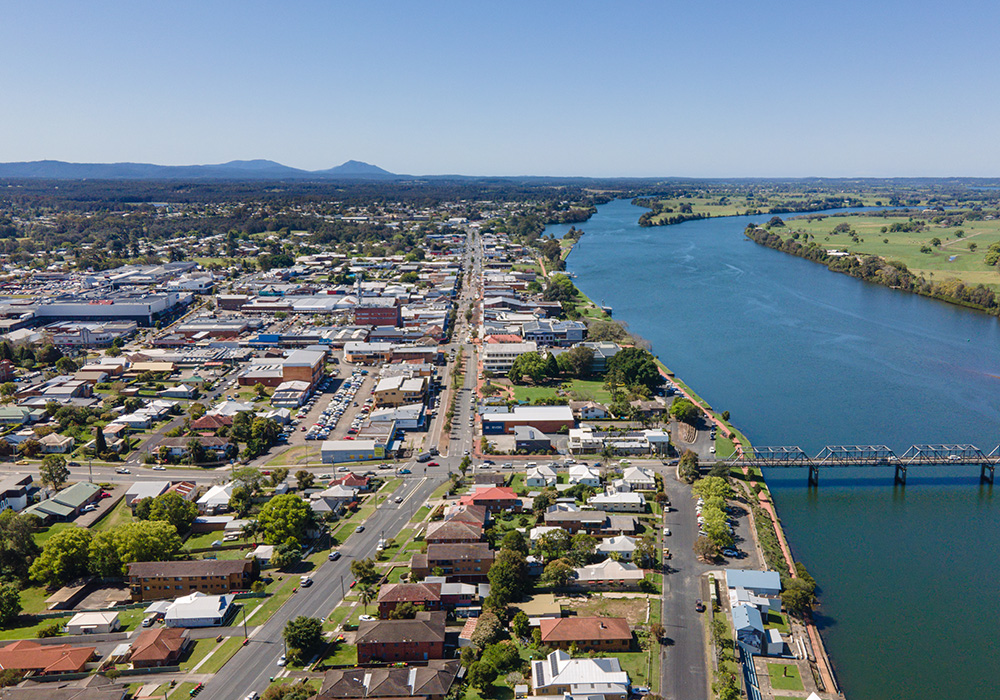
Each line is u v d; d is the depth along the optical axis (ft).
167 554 642.63
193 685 477.36
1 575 618.85
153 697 463.83
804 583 583.99
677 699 465.88
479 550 615.98
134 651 511.81
